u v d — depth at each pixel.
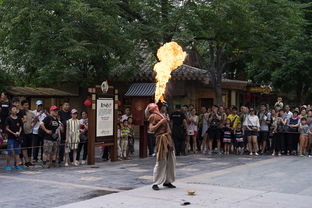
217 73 20.20
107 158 15.18
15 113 12.45
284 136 16.80
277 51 20.67
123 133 15.30
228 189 9.09
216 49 20.52
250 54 19.62
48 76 16.97
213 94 24.28
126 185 9.80
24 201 8.09
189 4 15.85
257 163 13.88
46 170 12.34
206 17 16.08
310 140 16.44
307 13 24.14
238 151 17.28
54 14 14.70
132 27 15.39
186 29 16.11
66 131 13.42
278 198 8.26
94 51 14.76
